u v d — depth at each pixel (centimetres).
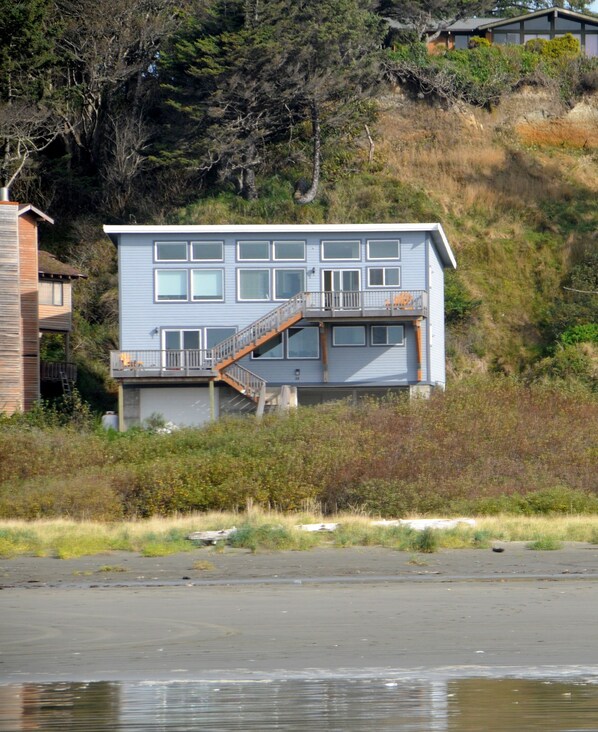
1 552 9306
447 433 15700
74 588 7331
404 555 8925
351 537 9875
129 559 8888
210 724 3859
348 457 14438
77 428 18625
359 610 6303
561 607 6338
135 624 5947
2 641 5516
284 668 4822
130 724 3872
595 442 15862
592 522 11750
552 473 14750
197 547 9706
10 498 13462
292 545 9519
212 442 15800
